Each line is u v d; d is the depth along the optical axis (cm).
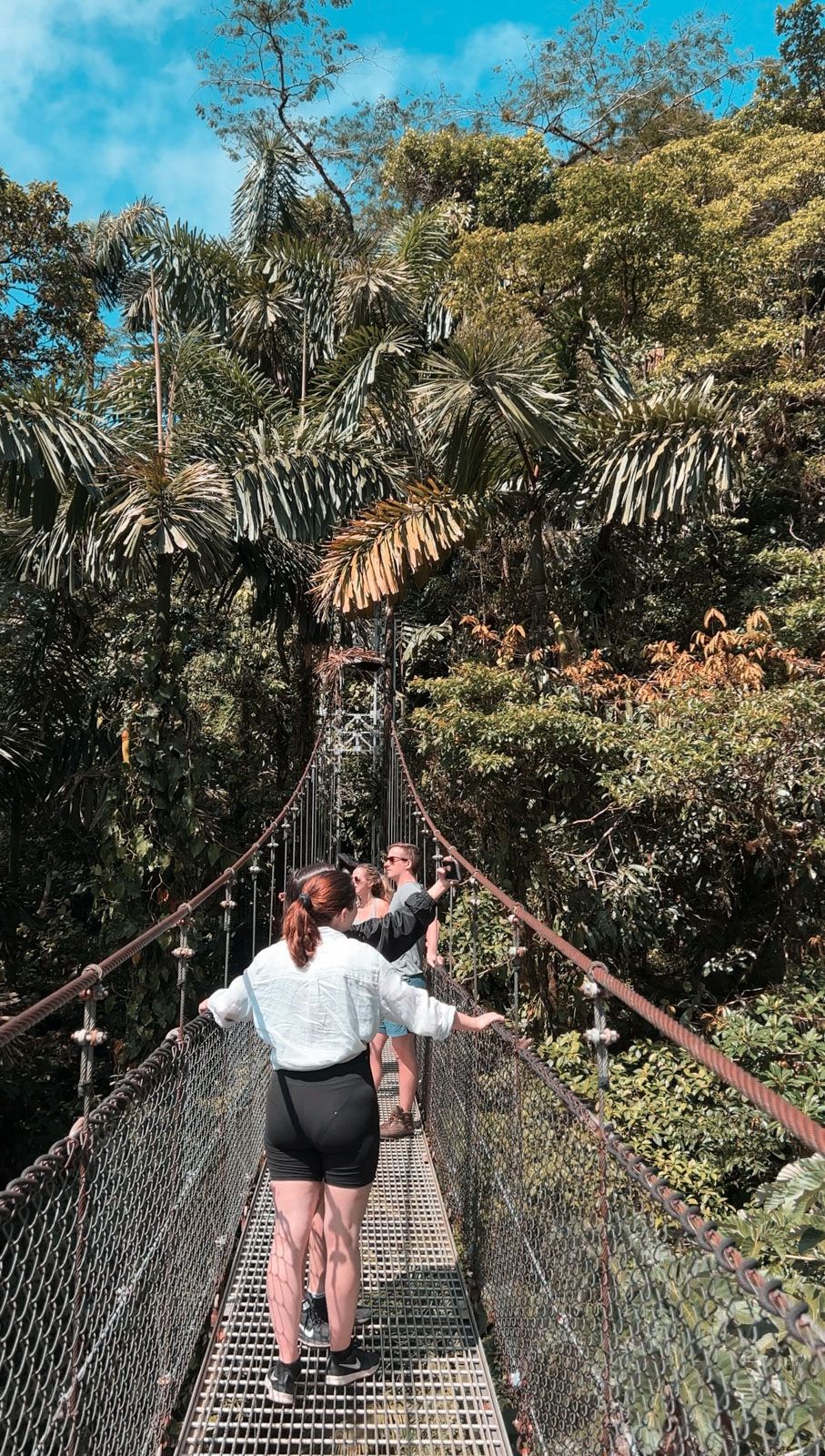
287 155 1273
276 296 1036
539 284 926
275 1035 211
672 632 900
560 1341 188
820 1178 295
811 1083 499
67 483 721
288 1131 212
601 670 756
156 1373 201
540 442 710
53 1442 140
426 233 1025
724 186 1300
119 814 767
